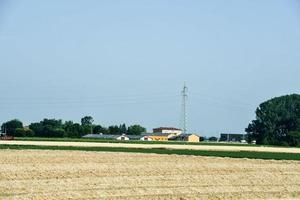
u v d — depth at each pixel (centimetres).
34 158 4759
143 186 3281
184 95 15312
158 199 2880
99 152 5938
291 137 15362
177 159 5222
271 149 8969
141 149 7038
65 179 3425
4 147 6319
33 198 2739
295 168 4722
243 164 4872
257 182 3709
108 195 2931
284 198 3086
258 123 17550
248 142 17925
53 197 2794
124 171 3947
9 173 3588
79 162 4500
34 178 3422
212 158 5534
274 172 4350
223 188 3356
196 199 2931
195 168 4362
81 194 2919
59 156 5088
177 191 3153
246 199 3009
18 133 15912
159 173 3922
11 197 2738
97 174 3728
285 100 17475
